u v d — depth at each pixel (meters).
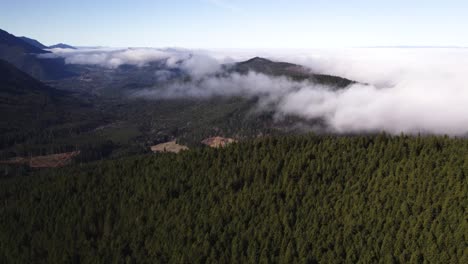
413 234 88.69
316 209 107.06
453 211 90.88
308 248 93.75
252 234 101.44
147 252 103.25
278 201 112.94
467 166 105.62
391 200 102.06
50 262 102.69
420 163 113.00
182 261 95.38
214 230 103.69
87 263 101.25
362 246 90.56
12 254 107.06
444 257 80.94
